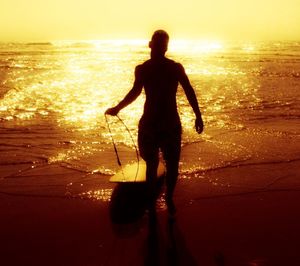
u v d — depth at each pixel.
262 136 7.17
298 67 24.23
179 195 4.42
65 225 3.68
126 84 16.16
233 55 38.91
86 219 3.82
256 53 42.81
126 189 4.19
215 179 4.93
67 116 9.22
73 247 3.25
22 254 3.13
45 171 5.25
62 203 4.21
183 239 3.39
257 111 9.78
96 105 10.97
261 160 5.70
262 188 4.61
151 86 3.58
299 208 4.04
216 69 23.19
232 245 3.27
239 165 5.47
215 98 11.98
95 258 3.07
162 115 3.57
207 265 2.96
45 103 11.12
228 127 7.94
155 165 3.63
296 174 5.11
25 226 3.65
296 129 7.73
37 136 7.20
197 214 3.92
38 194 4.45
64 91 13.80
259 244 3.28
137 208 3.95
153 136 3.58
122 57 34.75
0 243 3.32
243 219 3.78
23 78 17.92
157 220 3.79
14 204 4.18
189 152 6.11
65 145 6.58
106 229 3.60
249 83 16.05
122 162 5.63
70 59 31.66
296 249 3.19
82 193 4.49
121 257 3.09
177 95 12.69
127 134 7.41
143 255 3.12
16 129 7.77
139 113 9.68
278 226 3.62
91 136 7.23
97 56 35.88
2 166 5.45
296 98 11.93
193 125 8.22
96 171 5.26
